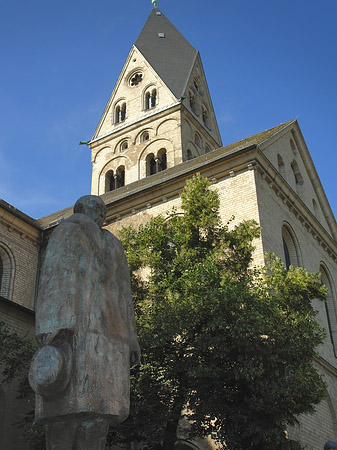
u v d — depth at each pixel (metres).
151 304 16.33
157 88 56.03
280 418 14.09
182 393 13.90
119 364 4.77
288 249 27.56
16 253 29.22
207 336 13.56
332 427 24.41
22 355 16.36
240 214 24.31
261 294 15.05
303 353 15.08
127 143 54.47
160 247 17.55
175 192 26.73
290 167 32.50
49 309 4.45
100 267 4.95
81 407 4.30
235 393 13.99
